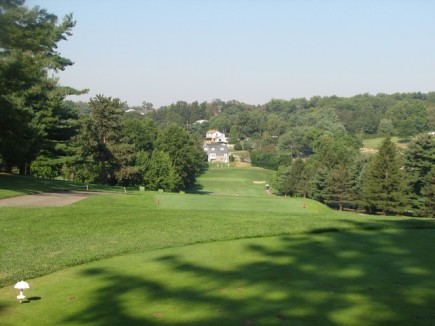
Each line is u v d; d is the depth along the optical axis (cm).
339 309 692
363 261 998
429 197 5828
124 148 6134
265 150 15438
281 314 671
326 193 7488
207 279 870
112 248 1158
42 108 4647
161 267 977
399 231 1398
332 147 11506
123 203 2586
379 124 17700
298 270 927
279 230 1380
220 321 645
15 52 2938
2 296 798
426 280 846
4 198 2520
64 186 3550
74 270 980
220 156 16225
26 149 4025
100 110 5988
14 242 1237
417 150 6494
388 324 632
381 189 6031
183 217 1680
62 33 4734
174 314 679
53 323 655
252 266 966
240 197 3228
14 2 2948
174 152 9188
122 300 755
